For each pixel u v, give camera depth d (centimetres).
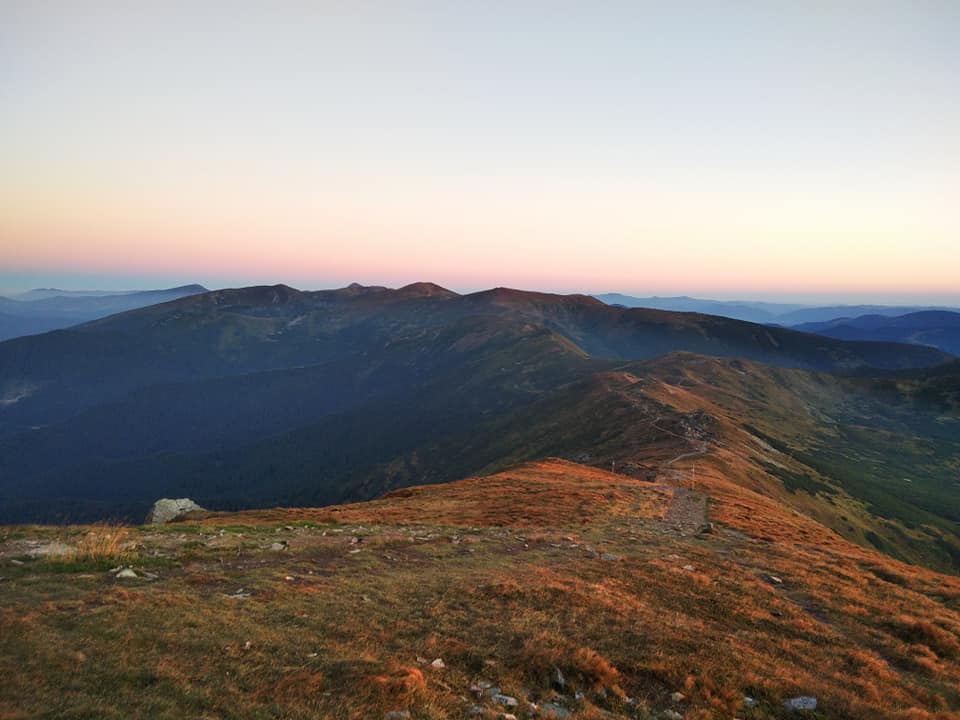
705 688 1500
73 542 2264
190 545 2361
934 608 2453
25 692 1063
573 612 1911
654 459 10825
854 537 11538
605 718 1309
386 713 1166
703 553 3067
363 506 4909
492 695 1345
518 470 7894
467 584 2089
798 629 2056
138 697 1104
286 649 1412
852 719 1457
